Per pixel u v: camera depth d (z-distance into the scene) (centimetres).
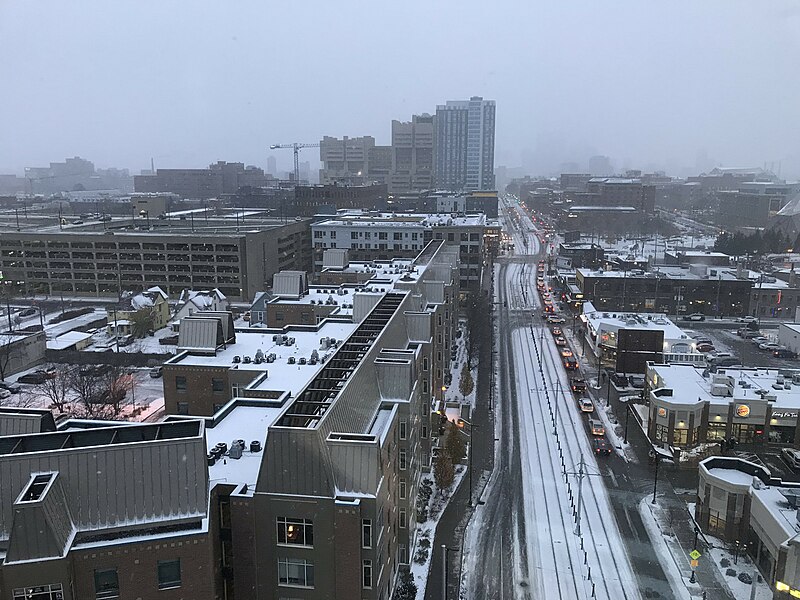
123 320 14438
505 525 7050
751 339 15100
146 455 4059
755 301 17312
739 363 12750
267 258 19612
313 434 4453
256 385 6906
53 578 3669
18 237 19412
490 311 17588
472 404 10706
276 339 8569
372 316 7919
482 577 6128
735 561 6397
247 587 4600
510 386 11638
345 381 5644
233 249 18488
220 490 4538
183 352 8100
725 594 5884
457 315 14700
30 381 11450
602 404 10775
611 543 6706
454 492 7788
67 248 19288
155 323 15150
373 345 6612
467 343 14175
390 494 5441
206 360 7844
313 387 5553
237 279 18612
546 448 9044
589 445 9150
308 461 4450
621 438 9362
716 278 17475
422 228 18012
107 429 4347
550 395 11175
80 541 3859
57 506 3800
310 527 4472
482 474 8256
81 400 10344
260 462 4966
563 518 7200
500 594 5888
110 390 10100
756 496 6353
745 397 9075
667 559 6419
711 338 15262
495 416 10200
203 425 4400
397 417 6069
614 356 12550
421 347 7881
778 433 9038
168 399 7631
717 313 17325
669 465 8550
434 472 8256
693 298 17325
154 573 3934
